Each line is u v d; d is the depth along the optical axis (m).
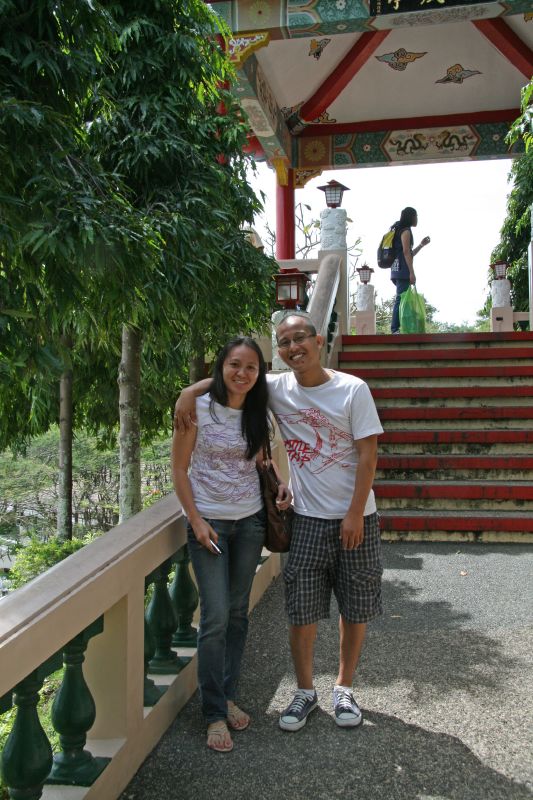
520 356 7.32
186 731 2.63
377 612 2.68
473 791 2.25
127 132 4.42
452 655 3.27
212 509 2.55
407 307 9.91
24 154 2.75
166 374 7.03
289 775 2.35
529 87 4.69
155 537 2.52
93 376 8.91
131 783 2.30
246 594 2.70
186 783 2.31
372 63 11.56
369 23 7.90
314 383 2.63
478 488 5.46
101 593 2.09
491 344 7.80
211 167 4.63
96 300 3.83
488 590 4.14
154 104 4.41
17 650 1.67
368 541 2.63
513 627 3.59
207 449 2.54
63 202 2.94
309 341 2.56
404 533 5.24
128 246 3.14
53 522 15.24
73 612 1.93
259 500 2.67
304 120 12.45
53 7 2.75
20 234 2.77
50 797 2.01
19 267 2.98
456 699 2.86
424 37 10.90
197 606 3.12
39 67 2.70
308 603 2.65
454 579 4.35
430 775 2.34
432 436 6.06
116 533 2.48
